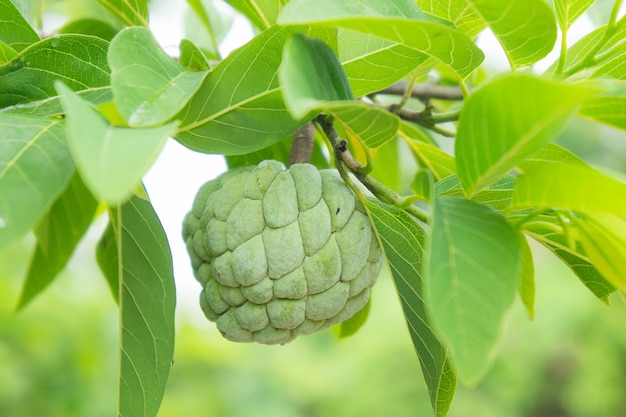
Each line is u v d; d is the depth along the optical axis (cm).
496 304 51
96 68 59
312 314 60
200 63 60
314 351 199
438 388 62
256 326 60
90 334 121
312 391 191
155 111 54
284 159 71
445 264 52
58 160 53
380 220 61
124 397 63
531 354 194
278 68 58
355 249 60
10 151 53
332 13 52
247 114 59
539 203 53
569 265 61
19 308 74
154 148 50
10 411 111
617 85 57
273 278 59
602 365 192
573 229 56
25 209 52
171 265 62
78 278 134
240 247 59
